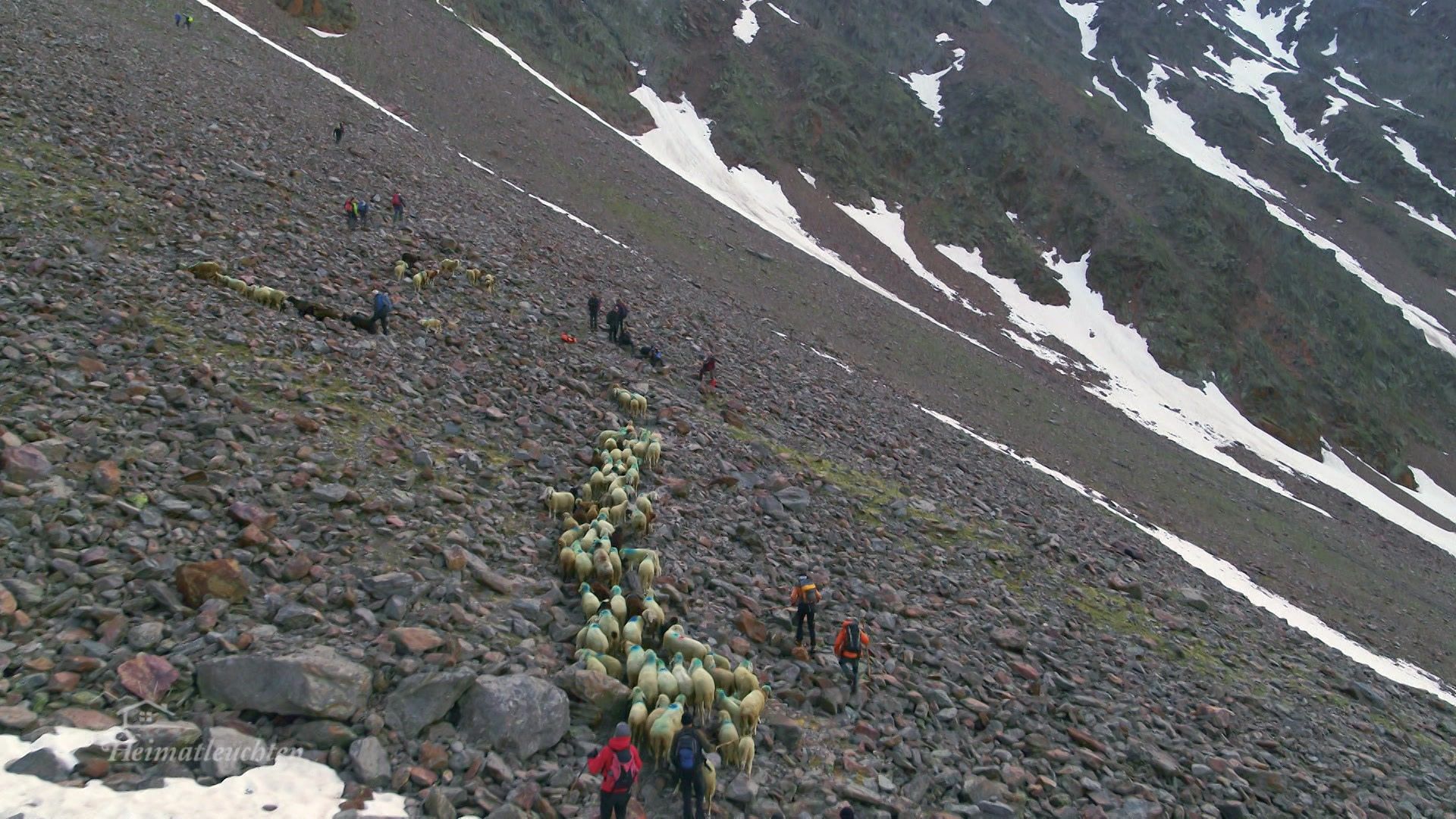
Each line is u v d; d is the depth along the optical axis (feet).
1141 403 226.79
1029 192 305.12
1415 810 55.98
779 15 351.46
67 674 28.35
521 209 147.84
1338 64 632.38
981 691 51.11
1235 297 284.20
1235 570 119.85
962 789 40.40
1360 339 302.45
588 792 31.55
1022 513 96.02
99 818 23.98
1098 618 72.38
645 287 134.21
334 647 33.94
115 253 63.93
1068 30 519.60
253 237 78.38
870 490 83.46
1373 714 72.95
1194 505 154.40
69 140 80.64
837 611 55.01
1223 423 237.25
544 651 38.86
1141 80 490.08
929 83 369.71
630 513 54.54
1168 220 303.68
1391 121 507.30
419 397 62.54
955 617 60.95
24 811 23.34
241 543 38.47
